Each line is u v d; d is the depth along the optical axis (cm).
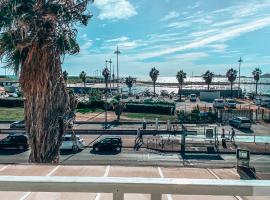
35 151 1180
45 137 1170
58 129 1189
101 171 530
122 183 168
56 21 1116
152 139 3678
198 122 4909
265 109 6322
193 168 570
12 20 1073
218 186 166
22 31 1078
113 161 2820
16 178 175
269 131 4278
